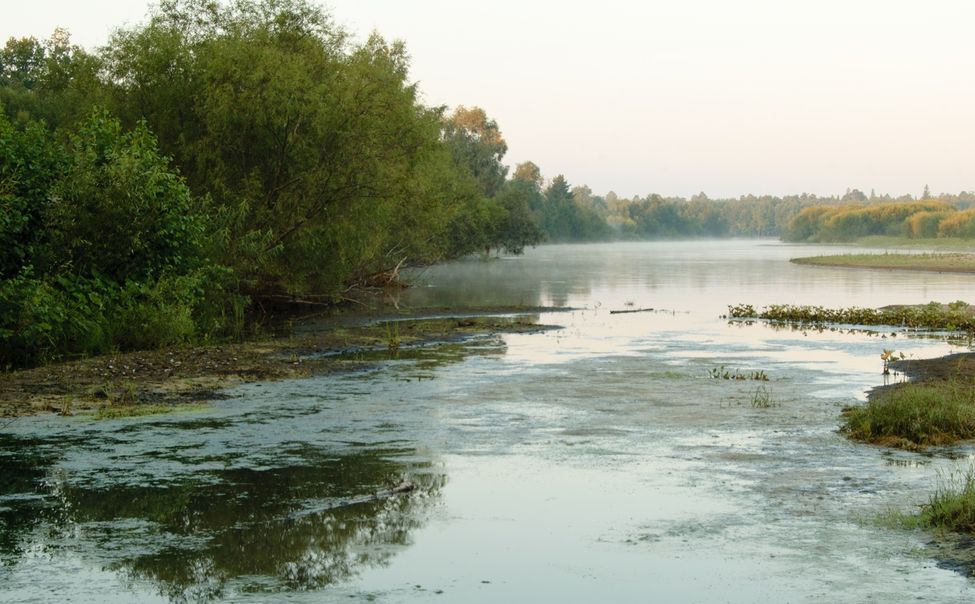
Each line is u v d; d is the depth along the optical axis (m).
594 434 13.00
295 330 29.20
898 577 7.15
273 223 34.16
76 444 12.31
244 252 30.36
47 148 23.19
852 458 11.39
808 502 9.38
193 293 25.17
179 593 6.97
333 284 38.19
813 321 32.34
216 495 9.77
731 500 9.50
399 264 51.28
